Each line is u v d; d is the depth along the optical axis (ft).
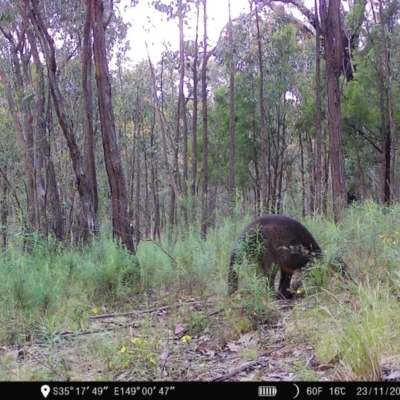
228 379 16.30
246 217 37.04
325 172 81.10
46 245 35.01
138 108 98.07
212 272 27.48
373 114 71.46
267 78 85.20
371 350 14.92
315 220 35.63
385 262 24.17
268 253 24.80
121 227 34.24
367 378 14.69
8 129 72.28
